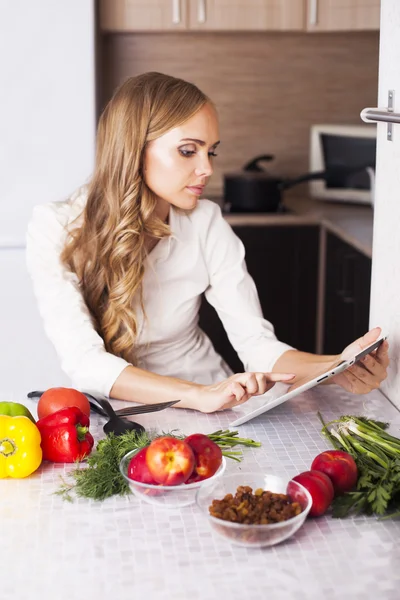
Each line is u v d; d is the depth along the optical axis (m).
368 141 3.74
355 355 1.54
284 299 3.69
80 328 1.80
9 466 1.30
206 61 4.05
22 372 3.02
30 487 1.28
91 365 1.73
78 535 1.14
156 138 1.77
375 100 4.16
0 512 1.20
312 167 3.89
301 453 1.40
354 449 1.35
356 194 3.85
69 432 1.35
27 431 1.30
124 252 1.83
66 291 1.84
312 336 3.74
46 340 3.01
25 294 3.02
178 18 3.61
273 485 1.24
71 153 3.05
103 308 1.91
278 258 3.64
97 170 1.87
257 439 1.46
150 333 1.99
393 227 1.62
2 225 3.05
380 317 1.72
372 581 1.04
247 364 1.96
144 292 1.97
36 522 1.18
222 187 4.21
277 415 1.58
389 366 1.66
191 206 1.86
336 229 3.36
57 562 1.08
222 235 2.03
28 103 3.00
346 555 1.10
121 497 1.25
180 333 2.05
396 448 1.34
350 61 4.11
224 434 1.45
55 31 2.95
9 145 3.02
